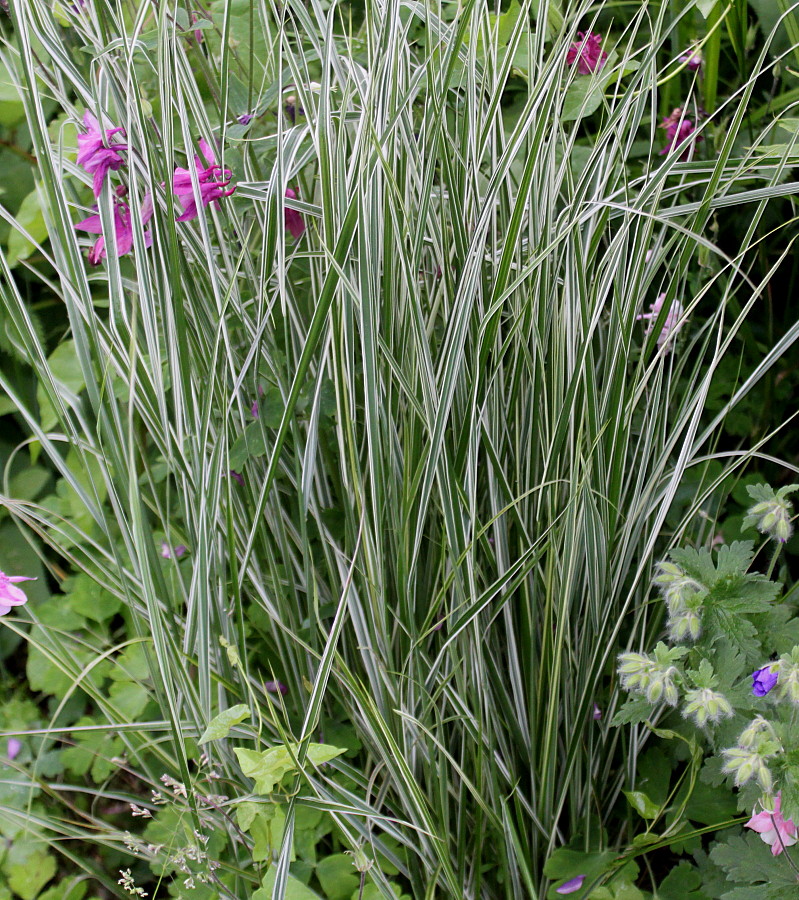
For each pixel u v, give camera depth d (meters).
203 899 0.87
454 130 0.91
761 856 0.77
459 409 0.86
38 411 1.15
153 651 0.92
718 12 0.97
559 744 0.90
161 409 0.80
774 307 1.12
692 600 0.77
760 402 1.05
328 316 0.82
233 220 0.87
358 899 0.84
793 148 0.85
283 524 0.90
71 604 1.00
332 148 0.81
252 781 0.90
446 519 0.81
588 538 0.82
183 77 0.83
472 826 0.92
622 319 0.81
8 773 0.95
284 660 0.93
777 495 0.78
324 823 0.90
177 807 0.88
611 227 0.94
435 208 0.88
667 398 0.88
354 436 0.81
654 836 0.82
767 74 1.09
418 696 0.88
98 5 0.83
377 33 0.80
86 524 1.06
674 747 0.88
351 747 0.92
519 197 0.77
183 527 1.02
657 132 1.11
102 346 0.81
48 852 0.94
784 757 0.72
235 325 0.89
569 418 0.83
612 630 0.87
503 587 0.84
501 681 0.89
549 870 0.85
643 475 0.86
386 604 0.85
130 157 0.75
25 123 1.11
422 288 0.93
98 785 1.00
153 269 0.82
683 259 0.82
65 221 0.76
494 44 0.86
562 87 0.87
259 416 0.84
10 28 0.96
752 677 0.76
